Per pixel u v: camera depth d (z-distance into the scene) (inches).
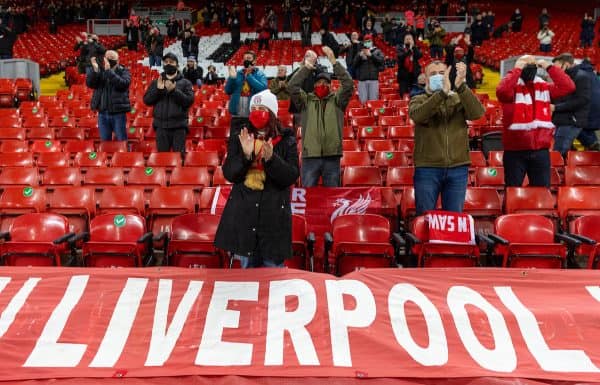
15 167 328.2
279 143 177.5
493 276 179.6
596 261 217.2
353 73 589.0
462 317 165.0
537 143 273.9
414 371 147.4
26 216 235.5
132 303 169.3
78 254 264.4
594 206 268.7
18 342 154.9
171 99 369.1
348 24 1302.9
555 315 163.3
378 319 164.4
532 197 269.3
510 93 268.2
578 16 1448.1
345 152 369.1
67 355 151.6
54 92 778.2
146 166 359.9
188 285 175.3
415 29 1002.1
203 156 369.4
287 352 153.9
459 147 240.8
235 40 1091.3
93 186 310.3
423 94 244.4
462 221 219.3
